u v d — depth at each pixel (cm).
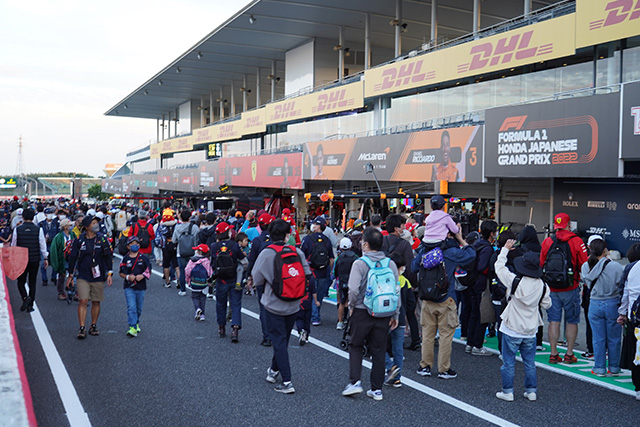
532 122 1470
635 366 628
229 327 994
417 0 2666
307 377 709
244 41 3541
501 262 631
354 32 3269
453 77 1880
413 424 555
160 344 866
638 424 558
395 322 638
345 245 927
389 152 2136
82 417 566
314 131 3166
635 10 1267
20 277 1095
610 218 1420
